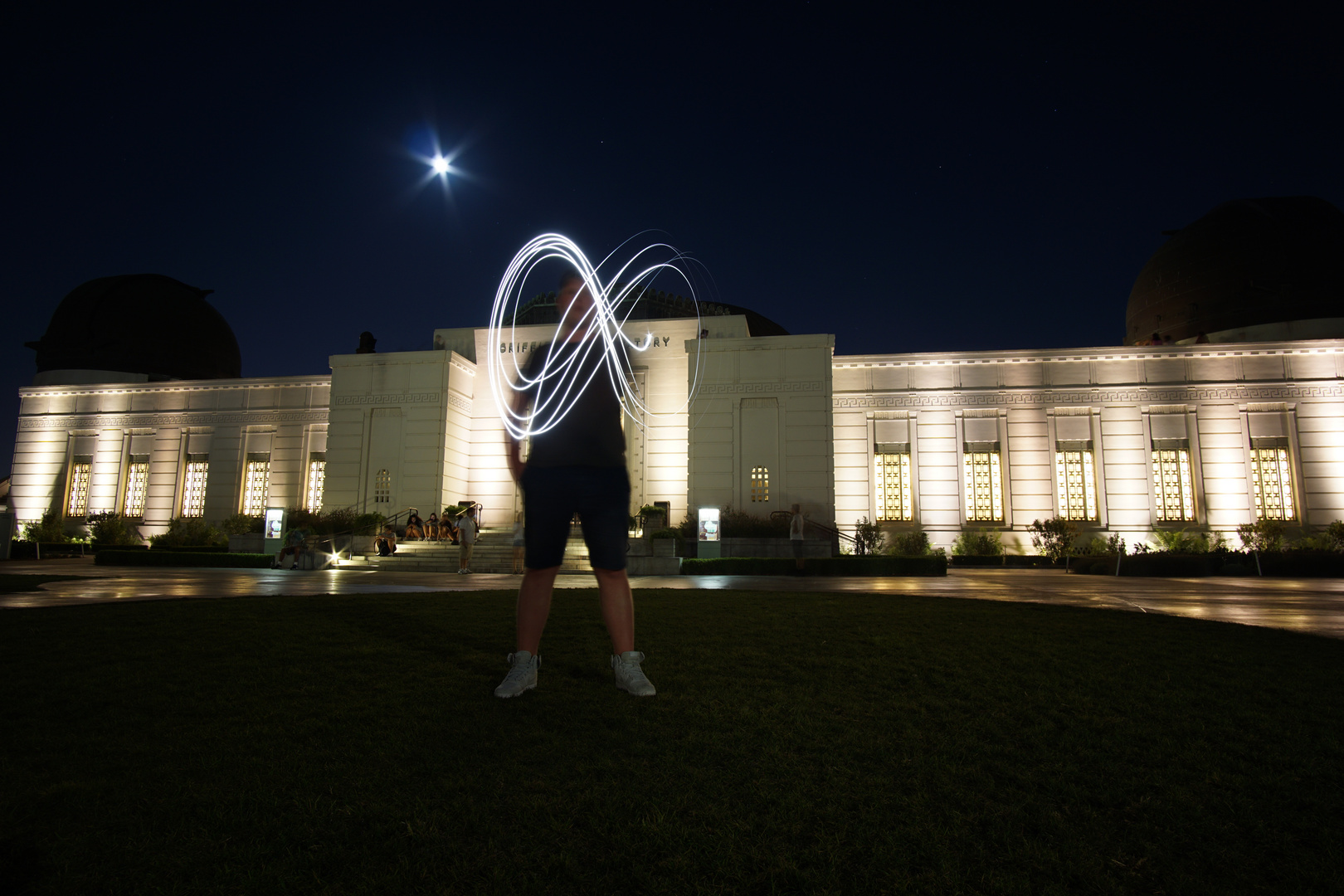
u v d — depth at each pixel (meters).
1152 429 32.84
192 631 6.77
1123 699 4.79
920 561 22.92
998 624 8.03
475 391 35.34
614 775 3.30
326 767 3.31
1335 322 34.56
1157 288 40.62
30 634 6.61
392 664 5.38
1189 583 19.69
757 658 5.85
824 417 30.03
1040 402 33.66
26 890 2.29
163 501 38.53
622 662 4.71
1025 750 3.80
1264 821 3.02
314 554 24.66
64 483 39.84
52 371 42.44
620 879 2.48
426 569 25.00
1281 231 37.06
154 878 2.39
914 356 34.72
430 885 2.41
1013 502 33.16
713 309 36.25
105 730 3.83
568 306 5.15
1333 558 24.27
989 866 2.63
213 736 3.72
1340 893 2.49
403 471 32.28
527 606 4.74
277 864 2.49
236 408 38.59
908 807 3.06
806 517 29.50
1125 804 3.19
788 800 3.07
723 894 2.40
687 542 26.67
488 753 3.52
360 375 33.41
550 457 4.82
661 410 33.31
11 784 3.07
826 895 2.38
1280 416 32.16
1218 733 4.12
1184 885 2.53
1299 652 6.70
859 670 5.46
